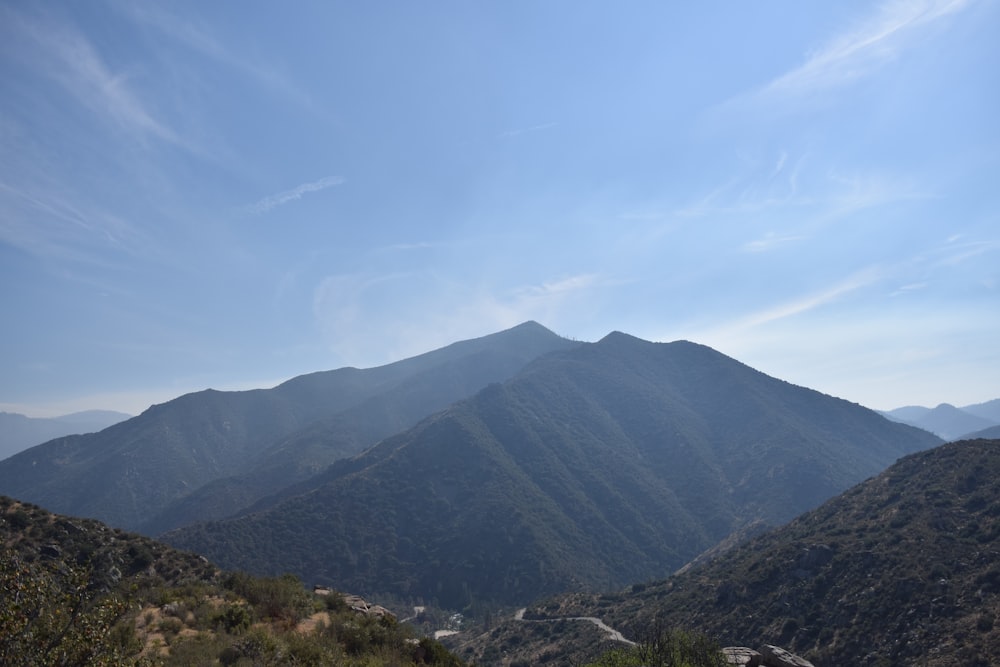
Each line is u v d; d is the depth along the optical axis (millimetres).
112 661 8648
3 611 7844
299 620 19438
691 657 21344
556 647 66000
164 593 19703
